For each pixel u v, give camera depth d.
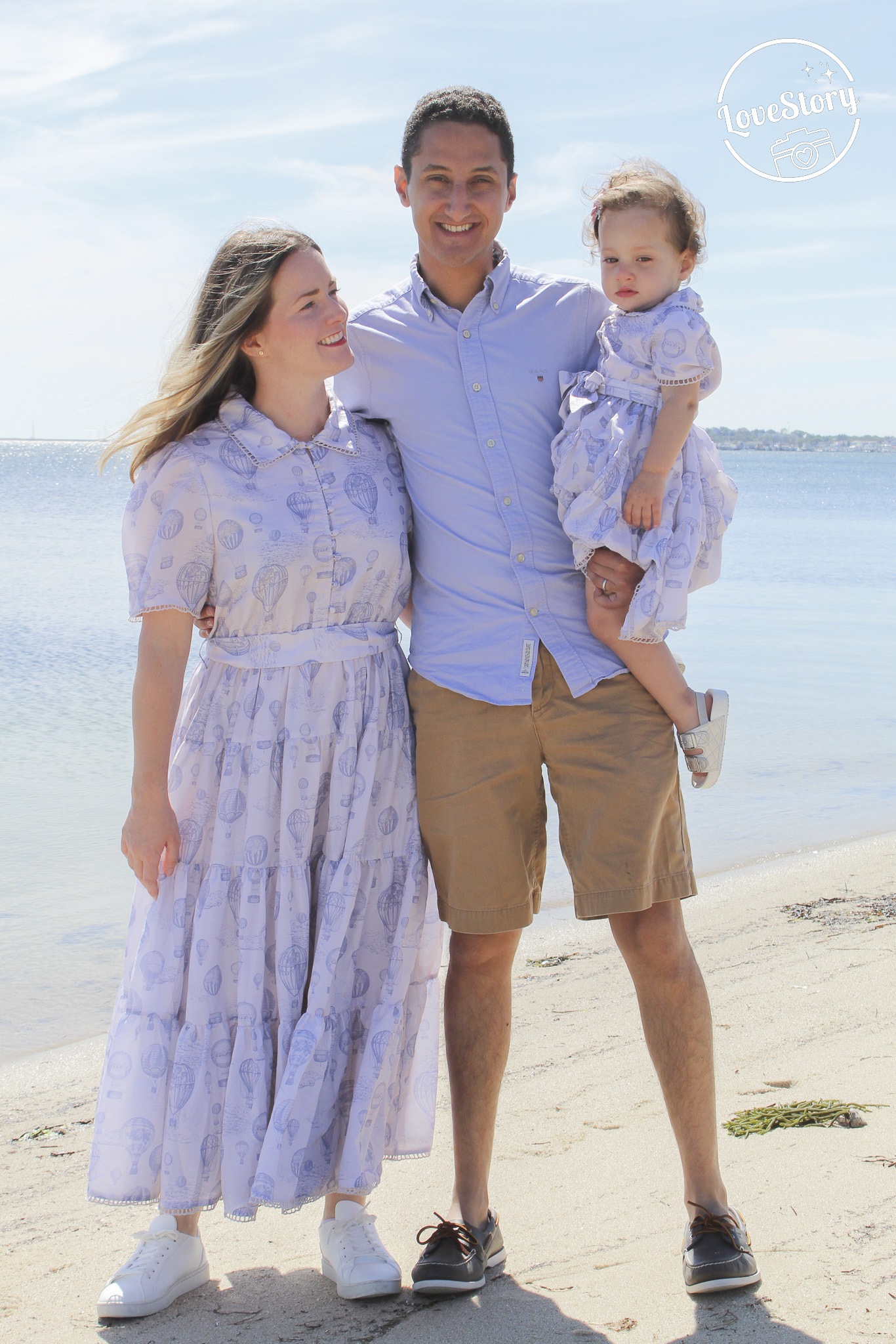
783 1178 2.73
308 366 2.47
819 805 7.15
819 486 78.69
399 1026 2.54
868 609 16.06
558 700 2.55
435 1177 3.02
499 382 2.63
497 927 2.53
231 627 2.51
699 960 4.53
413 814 2.62
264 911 2.43
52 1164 3.17
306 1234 2.75
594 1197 2.77
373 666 2.56
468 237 2.58
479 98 2.59
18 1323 2.33
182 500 2.45
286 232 2.47
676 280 2.72
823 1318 2.17
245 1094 2.40
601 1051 3.73
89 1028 4.14
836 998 4.01
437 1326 2.25
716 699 2.60
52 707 9.32
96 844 6.20
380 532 2.55
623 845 2.49
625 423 2.60
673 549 2.56
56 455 100.81
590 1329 2.21
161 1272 2.38
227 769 2.46
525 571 2.58
